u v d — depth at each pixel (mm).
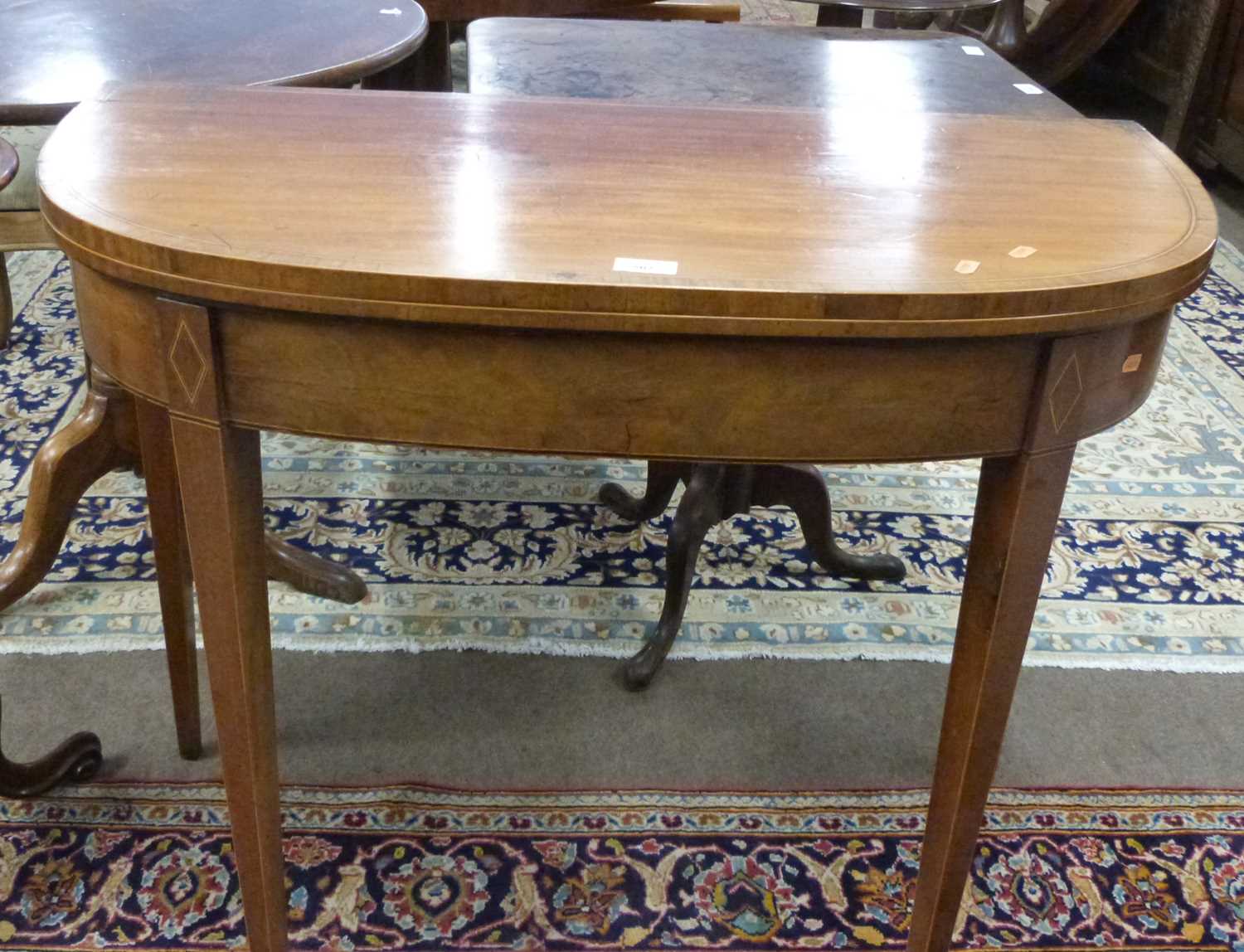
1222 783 1438
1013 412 811
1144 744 1495
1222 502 2025
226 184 838
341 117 1002
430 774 1399
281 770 1392
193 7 1597
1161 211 885
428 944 1196
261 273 716
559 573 1773
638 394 771
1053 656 1637
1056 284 737
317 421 800
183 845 1291
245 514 880
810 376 766
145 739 1439
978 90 1464
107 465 1574
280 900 1077
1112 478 2086
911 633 1676
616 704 1523
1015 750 1475
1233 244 3152
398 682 1544
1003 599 900
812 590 1764
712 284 711
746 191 887
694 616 1689
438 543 1832
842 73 1519
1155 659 1639
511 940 1203
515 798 1369
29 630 1602
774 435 791
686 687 1557
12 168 1013
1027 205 887
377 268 711
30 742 1416
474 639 1626
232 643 916
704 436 790
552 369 762
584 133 1004
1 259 2289
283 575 1632
